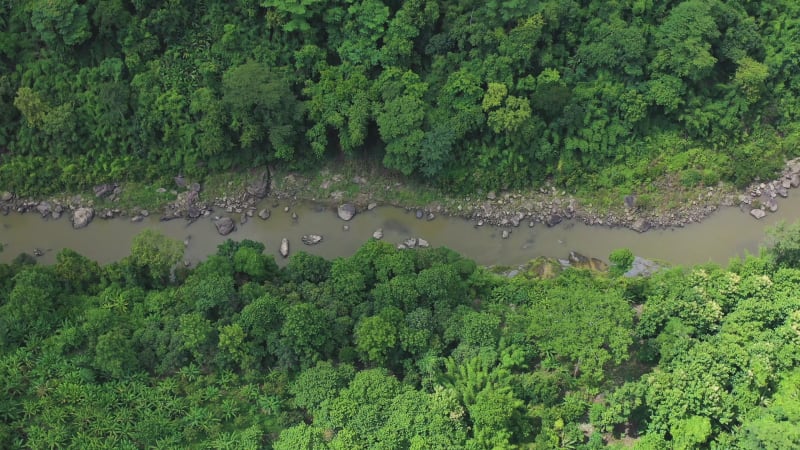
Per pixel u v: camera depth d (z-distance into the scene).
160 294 52.12
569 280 53.91
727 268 54.66
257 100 59.03
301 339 47.81
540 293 53.12
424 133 60.69
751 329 49.28
